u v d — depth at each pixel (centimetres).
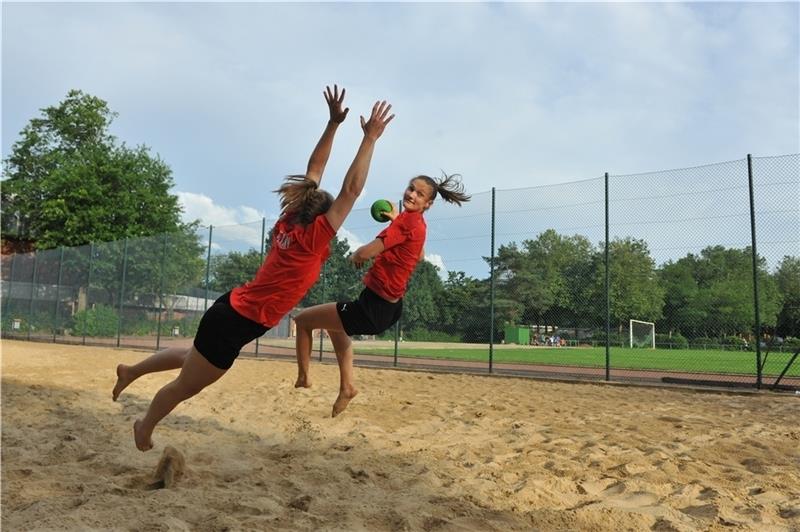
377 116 302
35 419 578
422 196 360
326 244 293
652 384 1023
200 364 294
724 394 925
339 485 364
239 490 346
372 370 1282
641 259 1134
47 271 2205
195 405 704
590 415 687
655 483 388
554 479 385
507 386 1007
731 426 612
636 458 454
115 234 3203
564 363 1686
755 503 344
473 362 1703
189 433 522
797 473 418
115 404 687
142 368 342
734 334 1041
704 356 1562
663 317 1123
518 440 529
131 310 1958
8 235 3462
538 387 999
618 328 1226
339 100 321
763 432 573
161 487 350
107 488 331
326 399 773
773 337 985
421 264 1416
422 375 1188
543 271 1238
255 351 1697
